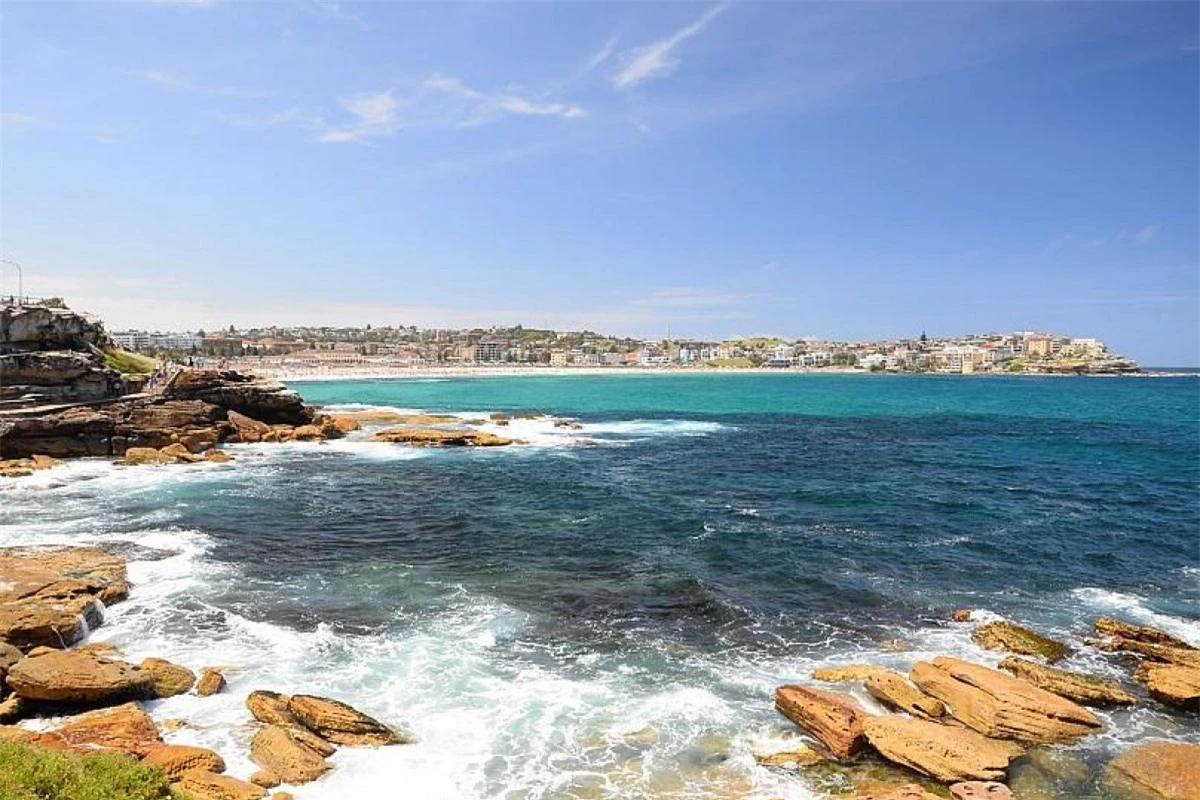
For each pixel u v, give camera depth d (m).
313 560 28.33
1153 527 34.34
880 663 19.38
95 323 70.62
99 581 23.19
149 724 15.09
